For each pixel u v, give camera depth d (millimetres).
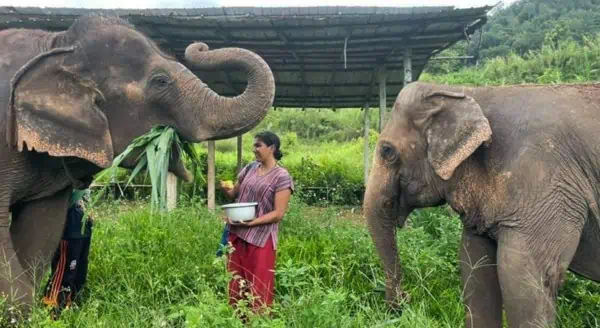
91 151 3947
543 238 3570
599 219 3725
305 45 8859
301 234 6699
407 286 4969
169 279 4770
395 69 10781
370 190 4387
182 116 4125
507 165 3723
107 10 9188
